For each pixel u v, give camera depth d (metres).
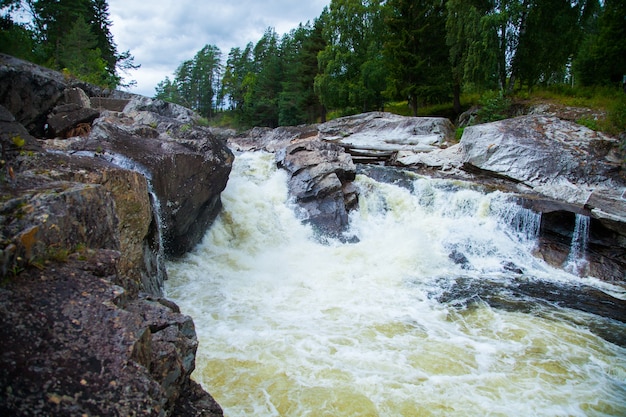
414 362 5.74
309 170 13.11
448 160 16.56
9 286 2.80
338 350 5.95
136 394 2.44
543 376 5.60
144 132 9.02
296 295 8.10
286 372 5.30
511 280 9.54
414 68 25.98
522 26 20.19
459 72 22.72
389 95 28.47
